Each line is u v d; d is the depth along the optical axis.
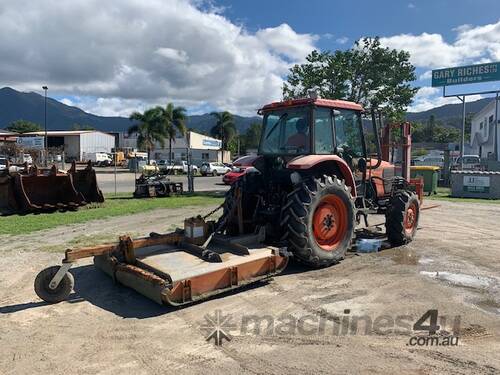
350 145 6.97
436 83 27.08
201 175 38.03
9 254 6.84
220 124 67.88
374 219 10.81
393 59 17.78
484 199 16.75
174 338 3.88
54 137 58.72
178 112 49.59
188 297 4.48
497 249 7.45
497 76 25.16
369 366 3.38
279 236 6.22
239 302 4.76
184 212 12.11
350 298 4.91
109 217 11.06
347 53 18.14
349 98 18.25
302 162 5.88
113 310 4.54
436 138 93.94
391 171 8.13
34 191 12.03
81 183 13.64
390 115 17.72
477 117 43.00
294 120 6.48
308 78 18.17
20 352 3.62
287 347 3.70
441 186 23.55
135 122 49.91
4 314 4.45
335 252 6.16
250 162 6.97
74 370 3.32
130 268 4.82
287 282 5.47
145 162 40.03
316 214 6.00
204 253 5.10
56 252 6.97
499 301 4.84
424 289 5.24
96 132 61.09
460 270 6.09
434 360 3.48
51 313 4.47
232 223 6.22
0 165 31.06
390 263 6.45
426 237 8.54
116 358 3.51
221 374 3.26
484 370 3.32
